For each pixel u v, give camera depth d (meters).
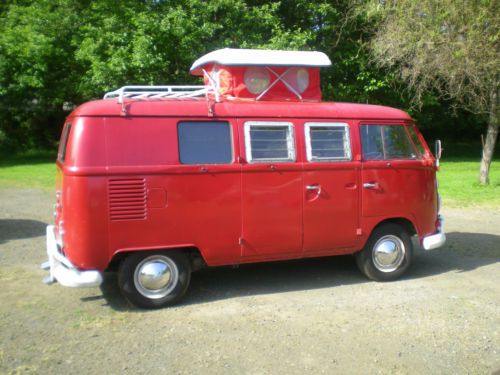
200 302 5.58
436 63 12.20
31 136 28.62
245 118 5.59
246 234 5.58
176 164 5.25
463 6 11.41
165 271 5.34
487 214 10.80
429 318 5.04
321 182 5.88
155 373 3.94
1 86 21.61
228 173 5.46
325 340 4.54
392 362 4.11
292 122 5.79
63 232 5.07
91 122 5.02
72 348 4.38
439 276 6.56
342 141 6.03
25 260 7.23
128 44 15.80
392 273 6.34
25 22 21.56
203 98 5.77
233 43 15.88
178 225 5.29
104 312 5.25
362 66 18.97
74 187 4.92
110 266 5.59
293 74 6.27
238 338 4.59
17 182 16.14
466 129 32.06
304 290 6.00
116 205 5.04
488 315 5.12
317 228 5.89
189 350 4.34
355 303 5.51
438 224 6.74
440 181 15.50
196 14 15.95
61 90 22.88
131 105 5.20
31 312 5.23
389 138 6.32
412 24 12.20
